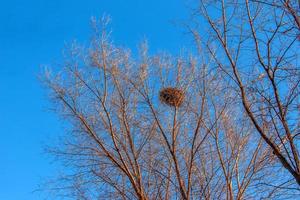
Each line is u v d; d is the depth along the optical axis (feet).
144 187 39.27
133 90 41.98
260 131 22.50
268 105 22.84
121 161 39.96
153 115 41.32
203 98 40.37
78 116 41.45
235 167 38.55
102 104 41.63
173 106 41.19
